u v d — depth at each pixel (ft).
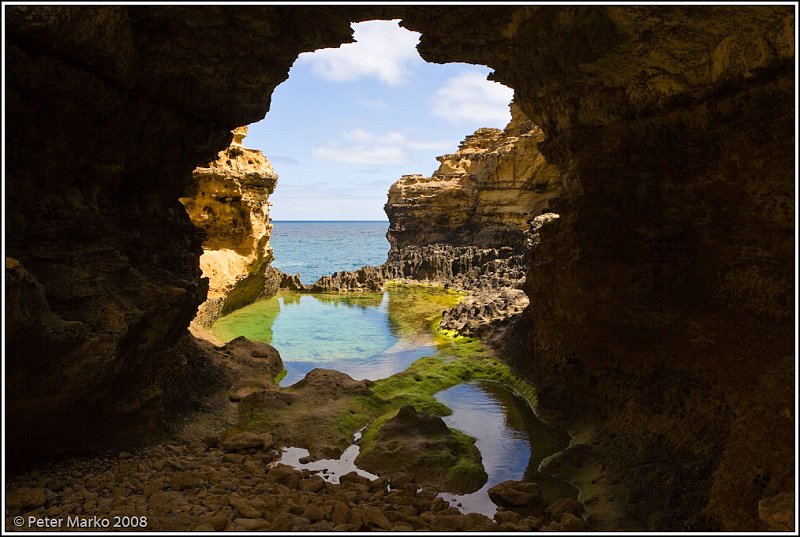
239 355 45.37
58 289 23.56
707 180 28.48
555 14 27.22
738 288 26.99
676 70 27.55
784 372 21.98
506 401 40.65
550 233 40.27
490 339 54.39
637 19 24.82
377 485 26.63
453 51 34.30
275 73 32.01
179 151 33.09
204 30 26.66
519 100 40.47
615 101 31.60
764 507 17.69
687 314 29.32
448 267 101.60
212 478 26.25
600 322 33.94
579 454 30.40
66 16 21.26
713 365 27.58
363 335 60.90
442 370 46.26
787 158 23.86
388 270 105.29
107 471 26.07
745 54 24.35
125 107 27.76
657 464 26.96
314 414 35.81
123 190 31.01
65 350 22.48
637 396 31.24
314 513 23.04
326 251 284.00
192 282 31.78
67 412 25.72
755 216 26.03
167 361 31.65
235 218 70.64
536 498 26.17
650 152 31.24
